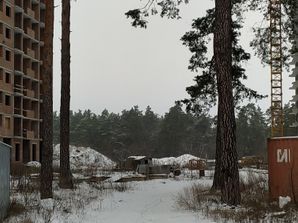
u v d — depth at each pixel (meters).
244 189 19.53
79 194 20.08
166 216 14.27
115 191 23.52
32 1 78.19
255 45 22.00
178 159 74.88
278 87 58.84
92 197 19.45
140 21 20.58
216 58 16.28
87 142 121.38
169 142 113.88
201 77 26.81
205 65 26.83
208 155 110.19
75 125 131.75
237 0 21.67
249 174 26.22
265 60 22.47
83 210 15.23
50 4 18.02
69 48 23.73
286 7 20.45
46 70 17.73
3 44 66.75
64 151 23.08
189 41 26.48
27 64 75.75
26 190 18.98
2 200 12.62
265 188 19.34
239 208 14.63
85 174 36.56
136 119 121.81
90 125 123.50
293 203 14.40
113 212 15.41
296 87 55.78
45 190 17.11
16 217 12.78
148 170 44.41
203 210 14.63
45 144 17.38
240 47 25.86
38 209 14.05
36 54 78.81
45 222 11.99
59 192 20.36
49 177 17.25
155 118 132.12
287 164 15.46
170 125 114.19
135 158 54.00
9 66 68.69
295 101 56.50
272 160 15.85
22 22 73.44
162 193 23.27
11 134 68.50
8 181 13.66
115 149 118.62
